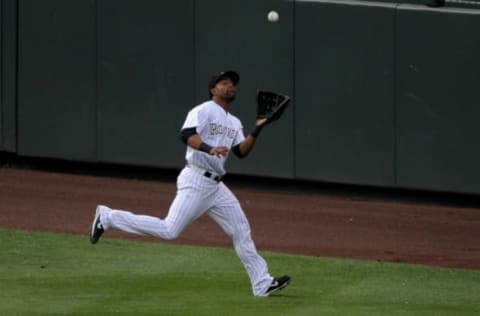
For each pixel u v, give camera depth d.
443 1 58.34
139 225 39.16
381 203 60.00
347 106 59.50
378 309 37.78
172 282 41.31
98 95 64.06
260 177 62.28
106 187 62.19
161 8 62.16
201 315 36.09
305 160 60.69
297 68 60.09
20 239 48.50
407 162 58.78
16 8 64.94
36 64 65.00
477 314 37.56
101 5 63.34
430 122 58.16
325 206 58.97
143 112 63.28
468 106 57.44
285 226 54.12
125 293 39.34
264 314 36.31
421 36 57.78
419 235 52.72
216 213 39.34
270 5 60.09
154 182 64.19
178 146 62.88
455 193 58.34
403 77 58.34
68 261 44.56
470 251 49.66
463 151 57.78
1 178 63.72
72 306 37.12
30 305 37.12
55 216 54.28
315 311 37.00
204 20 61.41
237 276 42.59
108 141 64.19
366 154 59.50
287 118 60.72
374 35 58.56
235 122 39.66
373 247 50.00
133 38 63.00
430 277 43.72
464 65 57.25
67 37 64.25
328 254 48.25
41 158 66.19
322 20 59.38
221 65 61.28
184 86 62.25
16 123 65.75
